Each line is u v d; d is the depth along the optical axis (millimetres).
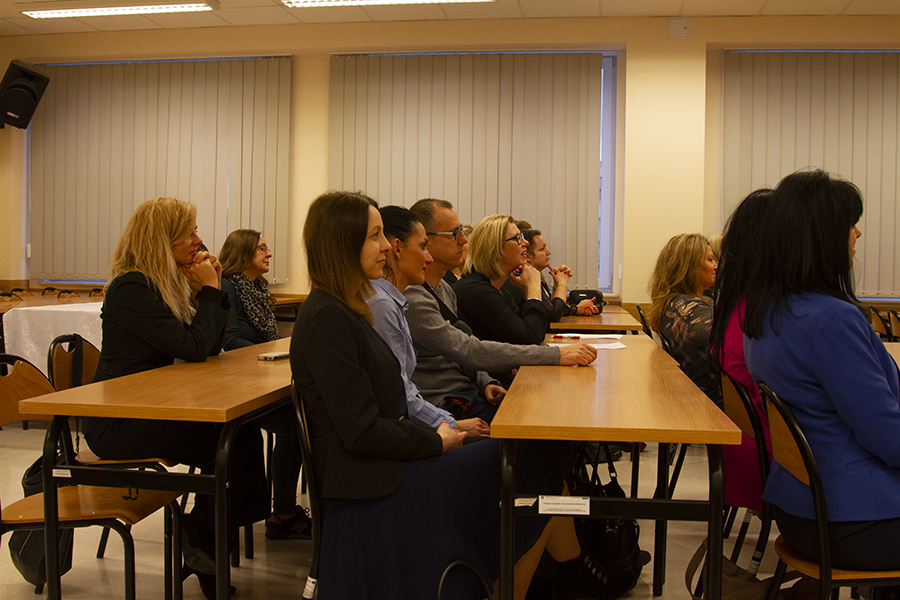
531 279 2551
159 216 1967
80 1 4895
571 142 5391
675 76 5168
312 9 5160
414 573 1330
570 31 5230
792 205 1271
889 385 1241
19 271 5973
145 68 5734
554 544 1752
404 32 5363
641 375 1767
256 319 3074
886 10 4934
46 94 5867
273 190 5594
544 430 1183
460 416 1985
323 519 1375
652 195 5203
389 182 5535
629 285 5246
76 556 2217
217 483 1401
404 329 1622
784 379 1267
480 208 5465
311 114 5629
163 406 1373
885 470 1214
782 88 5254
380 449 1309
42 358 3740
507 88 5426
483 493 1416
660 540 1929
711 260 2510
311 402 1350
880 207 5172
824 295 1249
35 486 1795
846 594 1937
